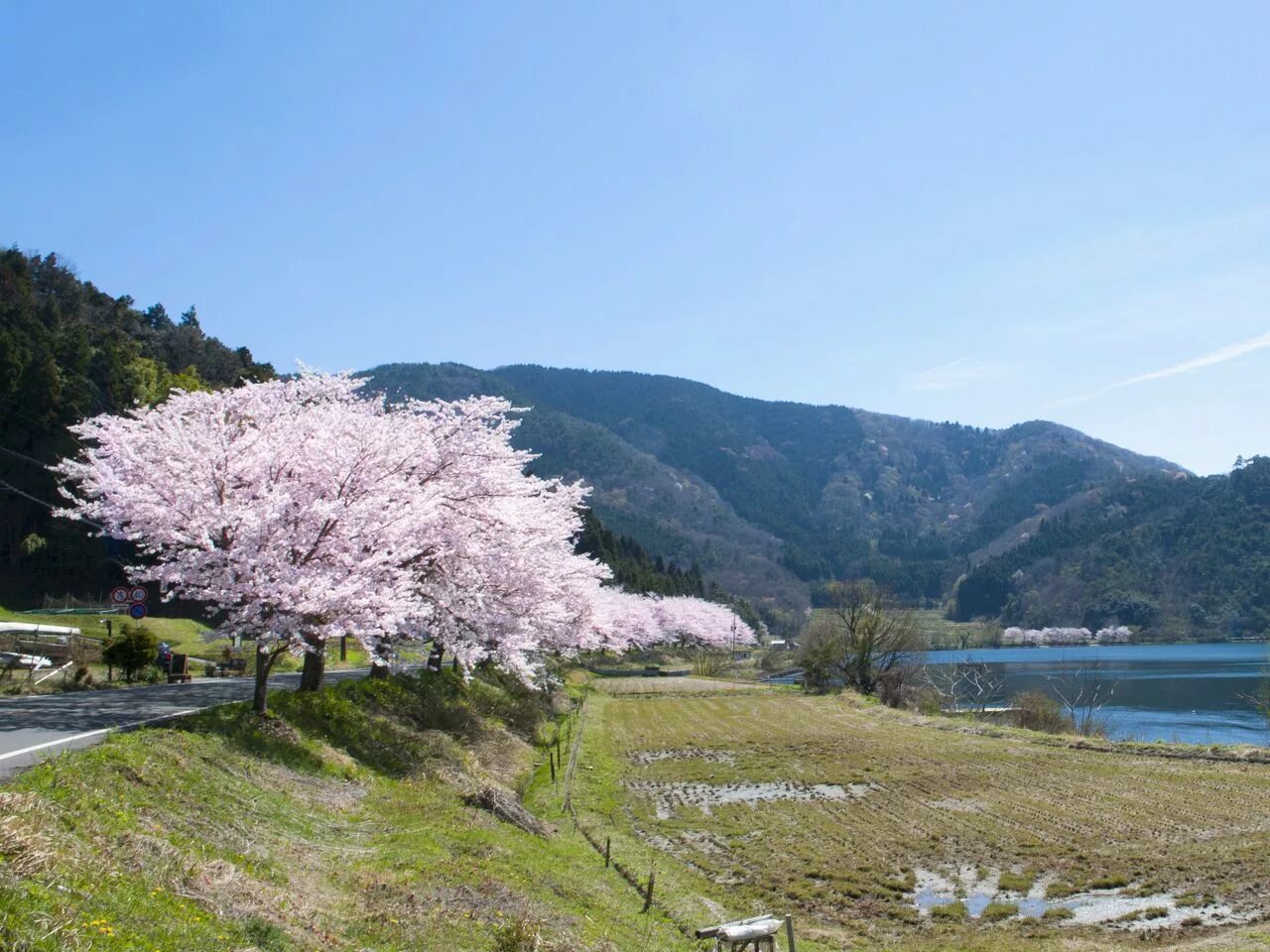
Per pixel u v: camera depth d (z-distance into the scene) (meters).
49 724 15.80
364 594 16.78
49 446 63.91
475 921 10.39
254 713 16.20
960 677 66.56
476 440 23.05
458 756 21.39
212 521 15.68
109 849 8.16
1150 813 21.36
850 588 63.44
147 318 117.62
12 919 5.88
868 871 17.25
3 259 88.44
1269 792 23.39
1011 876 16.77
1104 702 61.94
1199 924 13.93
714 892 15.91
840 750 32.84
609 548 116.06
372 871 11.22
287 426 19.27
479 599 23.91
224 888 8.54
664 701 53.81
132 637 28.78
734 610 141.12
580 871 15.04
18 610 56.22
